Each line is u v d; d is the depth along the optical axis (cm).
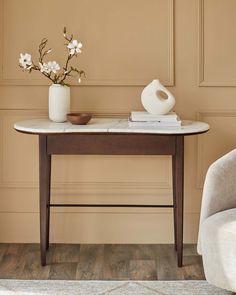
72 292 400
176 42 468
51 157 475
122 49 468
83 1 466
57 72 469
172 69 468
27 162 476
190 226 477
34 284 410
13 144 475
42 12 466
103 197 477
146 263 443
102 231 479
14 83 469
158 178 477
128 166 476
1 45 468
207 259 377
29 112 473
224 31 466
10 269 433
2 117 473
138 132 419
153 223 478
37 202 479
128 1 466
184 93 470
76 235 480
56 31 467
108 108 473
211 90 470
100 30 467
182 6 466
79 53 468
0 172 477
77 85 470
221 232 368
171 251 464
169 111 449
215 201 386
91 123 444
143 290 403
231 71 468
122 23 467
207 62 468
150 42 468
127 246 474
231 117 472
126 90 471
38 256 455
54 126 430
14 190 477
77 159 475
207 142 474
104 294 398
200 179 475
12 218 480
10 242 479
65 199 477
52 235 479
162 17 466
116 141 425
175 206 445
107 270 432
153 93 435
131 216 479
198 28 466
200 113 471
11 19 466
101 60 469
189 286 408
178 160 426
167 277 422
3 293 398
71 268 435
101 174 477
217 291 402
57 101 445
